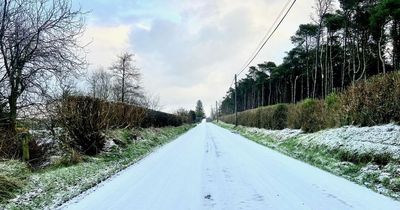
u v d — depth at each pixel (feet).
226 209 24.99
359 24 150.10
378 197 28.37
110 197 28.81
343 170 40.19
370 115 54.75
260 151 65.87
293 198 28.07
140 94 154.20
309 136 66.64
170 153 63.21
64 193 29.63
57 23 37.76
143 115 98.27
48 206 25.90
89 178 36.32
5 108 36.96
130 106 85.56
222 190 31.19
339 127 63.26
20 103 37.83
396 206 25.49
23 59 36.63
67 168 38.45
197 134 138.41
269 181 35.32
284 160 52.13
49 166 40.81
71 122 48.34
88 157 46.80
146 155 60.18
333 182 34.76
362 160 42.04
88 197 28.86
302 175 38.83
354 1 145.07
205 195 29.35
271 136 94.38
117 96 149.07
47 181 31.68
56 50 38.19
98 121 51.42
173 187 32.71
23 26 35.96
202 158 55.06
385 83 52.01
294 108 94.38
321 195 29.07
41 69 38.14
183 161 51.60
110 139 60.44
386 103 51.06
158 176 38.81
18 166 32.50
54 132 47.14
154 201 27.45
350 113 60.64
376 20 126.41
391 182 31.86
